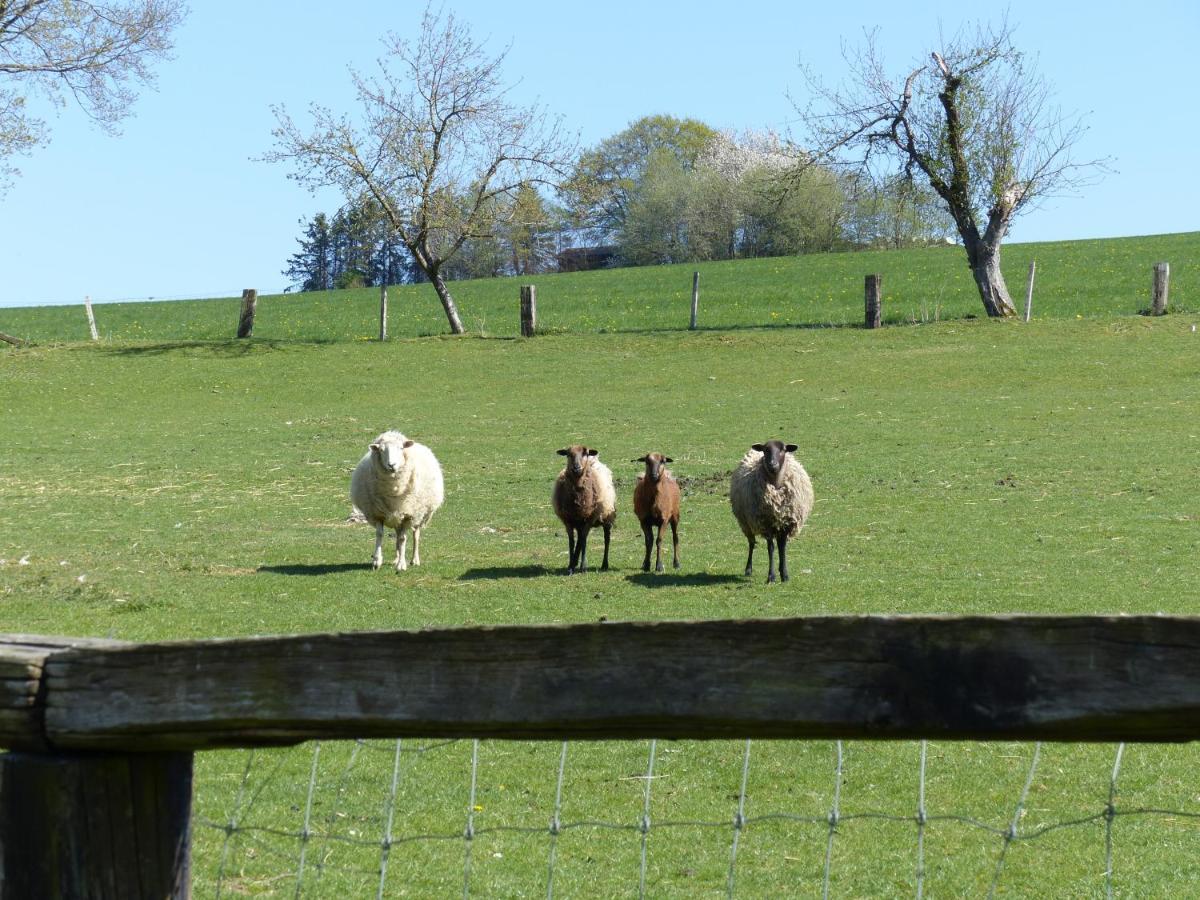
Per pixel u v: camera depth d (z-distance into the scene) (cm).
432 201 4669
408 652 303
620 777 889
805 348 4025
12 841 323
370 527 2088
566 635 294
